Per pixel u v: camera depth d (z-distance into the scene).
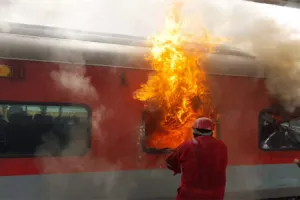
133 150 3.88
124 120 3.85
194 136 3.26
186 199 3.04
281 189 4.68
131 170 3.86
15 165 3.42
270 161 4.64
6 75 3.40
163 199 4.01
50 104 3.56
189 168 3.06
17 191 3.41
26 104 3.47
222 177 3.12
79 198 3.63
